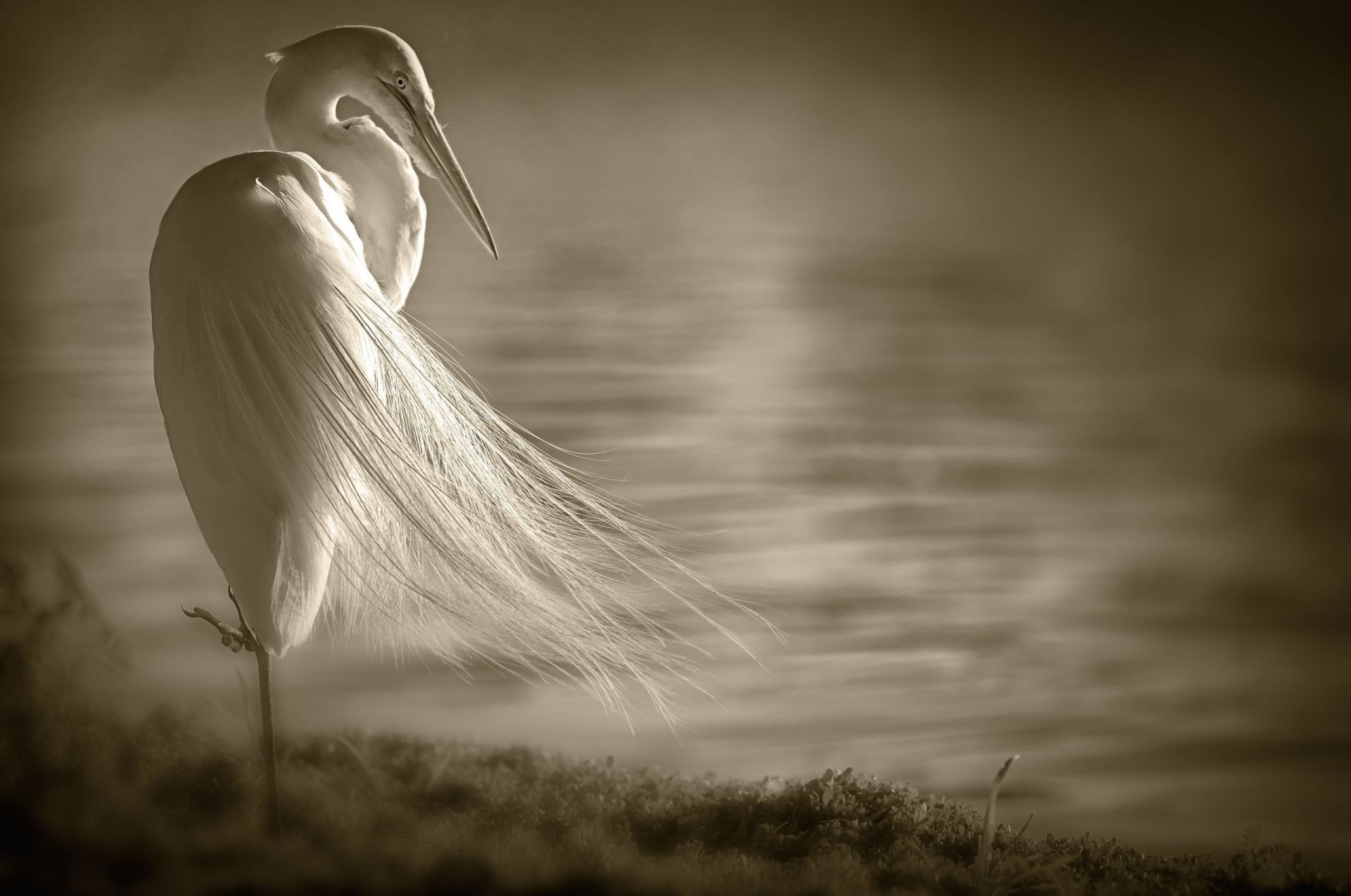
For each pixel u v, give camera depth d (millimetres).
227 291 5977
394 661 12391
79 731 6289
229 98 82062
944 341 38281
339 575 6590
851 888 5352
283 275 6059
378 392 6309
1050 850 6348
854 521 19469
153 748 6742
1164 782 11094
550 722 11148
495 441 6578
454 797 6938
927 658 13922
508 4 119188
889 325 40594
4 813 5352
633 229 63219
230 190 6273
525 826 6184
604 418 25391
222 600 13922
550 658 6504
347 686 11664
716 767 10367
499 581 6262
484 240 7984
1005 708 12617
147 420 24000
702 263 52719
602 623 6578
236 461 5820
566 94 120312
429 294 43000
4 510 17625
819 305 44094
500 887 5016
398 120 7805
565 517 6613
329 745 7617
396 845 5523
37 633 6562
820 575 16562
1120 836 9805
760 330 38125
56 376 28391
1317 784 11148
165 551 15898
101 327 35594
